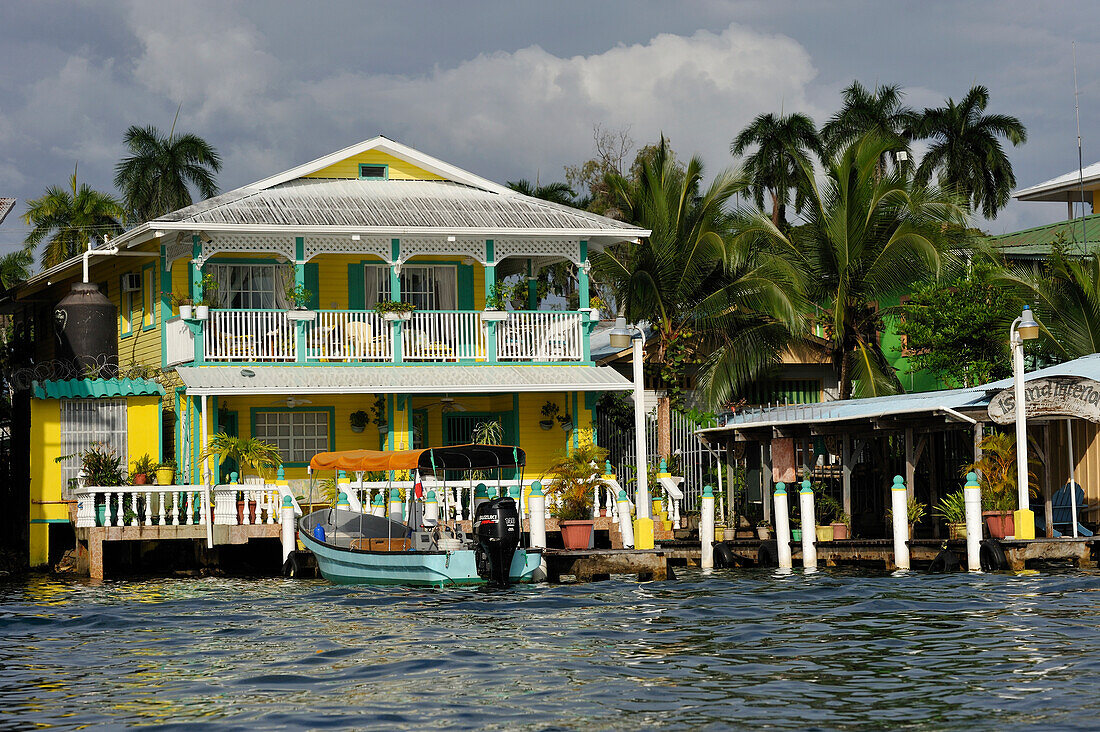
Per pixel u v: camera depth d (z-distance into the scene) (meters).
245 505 27.94
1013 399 25.61
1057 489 29.02
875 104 61.03
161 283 32.75
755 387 40.03
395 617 20.94
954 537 26.70
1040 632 17.81
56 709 14.39
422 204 33.31
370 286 34.00
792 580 24.81
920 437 28.70
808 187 39.38
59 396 31.23
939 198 38.19
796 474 30.88
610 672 15.98
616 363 39.31
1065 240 39.72
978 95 60.41
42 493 31.25
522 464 25.59
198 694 15.07
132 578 28.33
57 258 60.59
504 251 33.03
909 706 13.85
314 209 31.95
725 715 13.68
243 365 30.95
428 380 31.11
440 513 30.11
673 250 38.19
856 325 39.19
